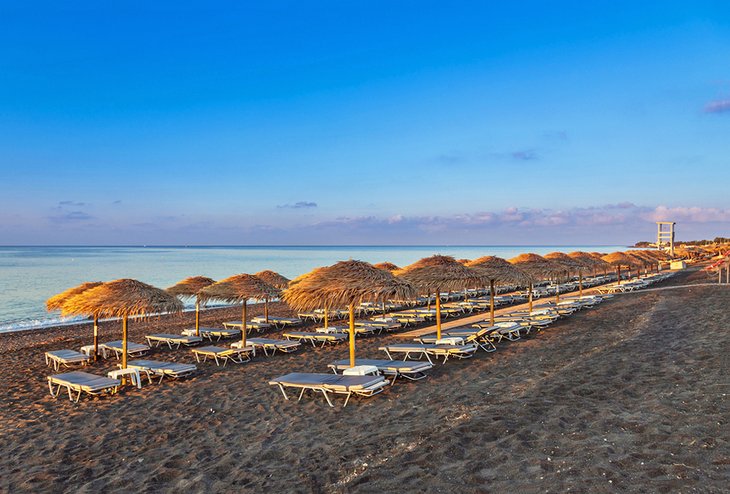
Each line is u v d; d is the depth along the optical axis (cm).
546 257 1820
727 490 377
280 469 485
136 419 682
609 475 415
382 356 1048
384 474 453
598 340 1074
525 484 412
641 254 3091
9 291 3017
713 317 1223
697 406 569
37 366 1099
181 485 463
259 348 1180
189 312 2230
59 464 535
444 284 1009
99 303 873
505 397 671
